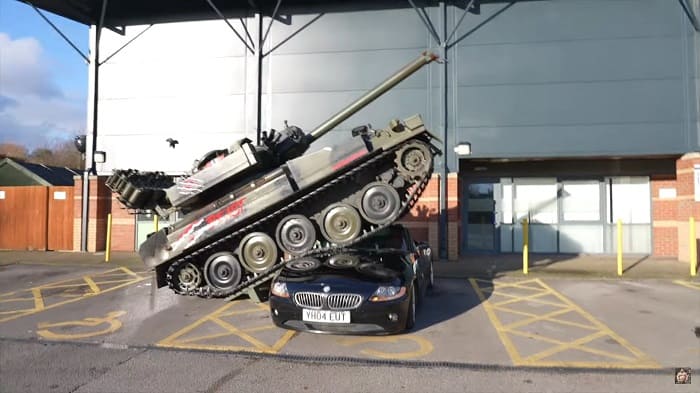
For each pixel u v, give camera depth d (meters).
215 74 13.43
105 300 7.65
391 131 7.29
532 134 12.01
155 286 8.86
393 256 6.47
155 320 6.39
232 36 13.38
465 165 14.09
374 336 5.63
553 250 13.62
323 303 5.27
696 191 11.22
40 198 14.58
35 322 6.26
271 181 7.50
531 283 9.10
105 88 13.88
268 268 7.51
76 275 10.12
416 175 7.25
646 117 11.56
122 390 4.00
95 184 13.83
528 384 4.16
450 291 8.36
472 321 6.31
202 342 5.41
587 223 13.47
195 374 4.39
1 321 6.32
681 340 5.43
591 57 11.86
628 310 6.88
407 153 7.32
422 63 8.12
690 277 9.44
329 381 4.22
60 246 14.37
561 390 4.03
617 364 4.66
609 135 11.70
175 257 7.73
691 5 11.50
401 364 4.67
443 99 12.28
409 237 7.50
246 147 7.55
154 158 13.56
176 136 13.51
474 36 12.31
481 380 4.25
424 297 7.77
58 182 18.17
